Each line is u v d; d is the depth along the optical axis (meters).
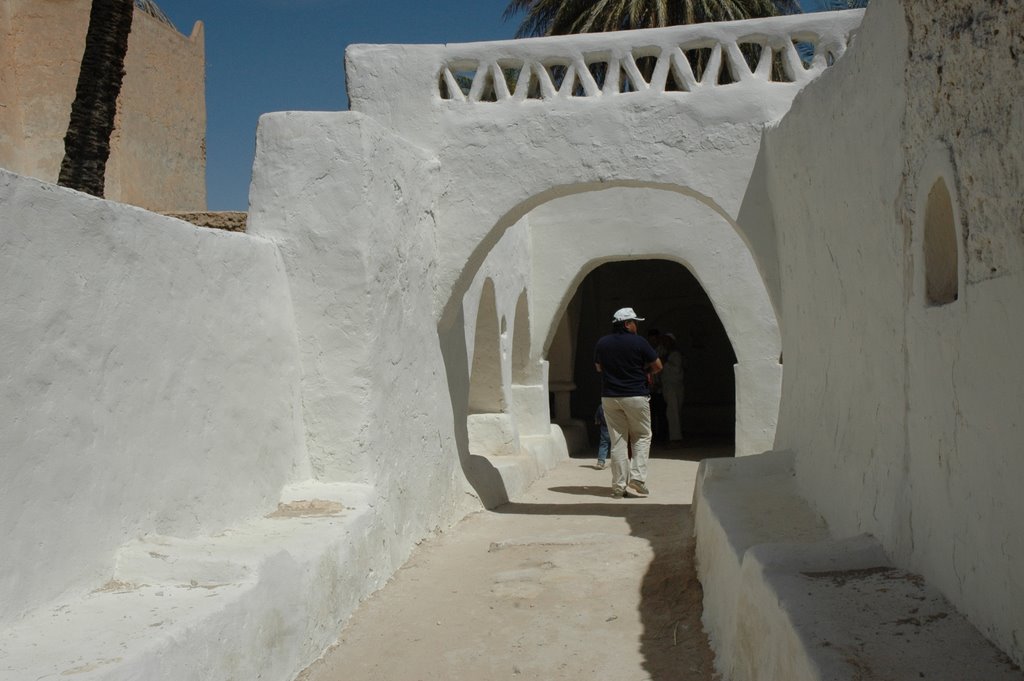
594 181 6.95
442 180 7.10
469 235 7.07
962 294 2.92
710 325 18.16
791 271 6.09
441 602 5.26
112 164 11.83
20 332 3.35
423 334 6.78
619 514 7.83
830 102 4.79
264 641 3.83
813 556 3.67
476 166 7.08
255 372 5.16
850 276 4.50
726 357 18.08
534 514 7.89
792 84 6.80
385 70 7.17
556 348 14.95
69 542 3.54
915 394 3.42
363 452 5.66
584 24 17.56
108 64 7.44
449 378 7.51
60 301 3.57
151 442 4.11
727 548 4.48
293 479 5.49
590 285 18.30
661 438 16.77
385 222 6.02
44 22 11.48
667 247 11.66
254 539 4.48
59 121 11.52
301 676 4.18
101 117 7.43
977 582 2.81
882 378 3.90
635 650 4.55
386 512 5.78
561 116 7.00
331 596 4.60
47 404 3.47
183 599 3.58
